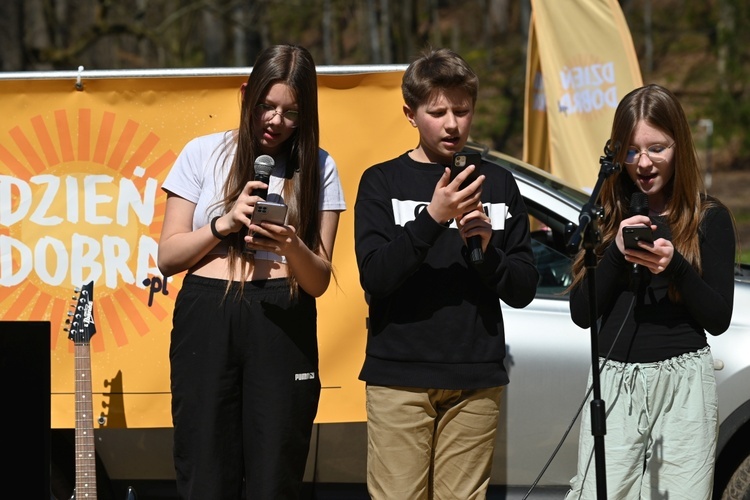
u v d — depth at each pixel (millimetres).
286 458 6914
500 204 6914
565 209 9078
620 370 6605
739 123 53625
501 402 8672
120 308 8383
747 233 39156
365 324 8398
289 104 6816
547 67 13430
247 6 49000
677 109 6559
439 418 6883
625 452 6566
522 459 8727
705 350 6590
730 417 8477
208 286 6902
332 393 8391
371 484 6910
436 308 6672
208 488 6852
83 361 7770
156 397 8375
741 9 59750
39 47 34188
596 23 13273
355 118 8375
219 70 8336
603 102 13336
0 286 8367
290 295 6918
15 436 6871
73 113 8328
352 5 62406
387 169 6977
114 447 8672
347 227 8414
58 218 8367
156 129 8352
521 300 6738
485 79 63750
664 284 6559
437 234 6344
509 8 73812
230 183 6977
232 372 6883
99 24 35094
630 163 6676
